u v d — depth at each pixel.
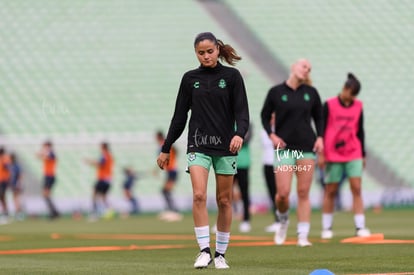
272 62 120.56
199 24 124.12
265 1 127.38
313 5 128.12
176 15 124.62
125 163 106.56
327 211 49.31
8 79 116.06
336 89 120.06
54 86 115.75
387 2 130.25
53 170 93.06
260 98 115.75
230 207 29.58
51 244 47.97
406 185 111.69
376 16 128.50
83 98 114.44
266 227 66.50
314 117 41.22
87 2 125.88
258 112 113.88
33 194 101.38
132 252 39.66
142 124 113.12
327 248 39.34
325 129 48.56
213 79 28.88
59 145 106.31
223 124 28.88
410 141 115.56
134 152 107.25
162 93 116.12
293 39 123.88
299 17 126.31
